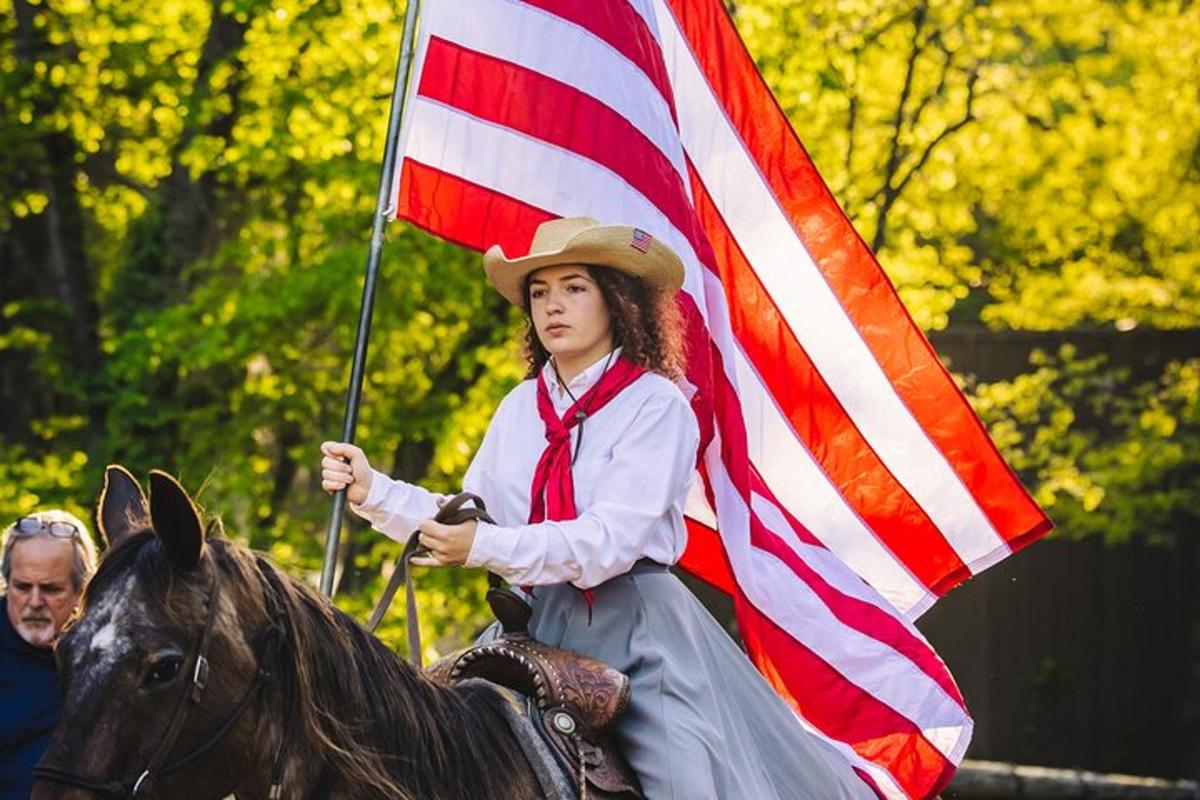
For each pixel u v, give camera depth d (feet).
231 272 107.76
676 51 48.70
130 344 100.53
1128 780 114.21
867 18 112.37
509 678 34.50
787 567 43.60
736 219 48.08
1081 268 133.80
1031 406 120.47
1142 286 133.90
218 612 28.96
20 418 118.01
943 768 42.83
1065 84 125.29
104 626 27.96
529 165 44.91
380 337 99.55
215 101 104.32
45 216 115.65
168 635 28.19
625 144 44.86
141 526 29.84
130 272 110.63
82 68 107.45
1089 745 142.92
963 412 46.83
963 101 116.78
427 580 100.83
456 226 44.68
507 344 103.19
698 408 42.14
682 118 48.62
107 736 27.45
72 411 113.19
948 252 117.91
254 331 98.68
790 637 43.04
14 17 109.29
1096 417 138.51
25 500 100.99
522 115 45.01
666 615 35.55
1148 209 130.93
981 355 139.23
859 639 43.37
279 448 112.27
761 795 35.58
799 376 47.67
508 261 35.73
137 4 104.94
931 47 116.67
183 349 100.37
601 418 35.45
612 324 35.88
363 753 30.45
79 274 112.57
